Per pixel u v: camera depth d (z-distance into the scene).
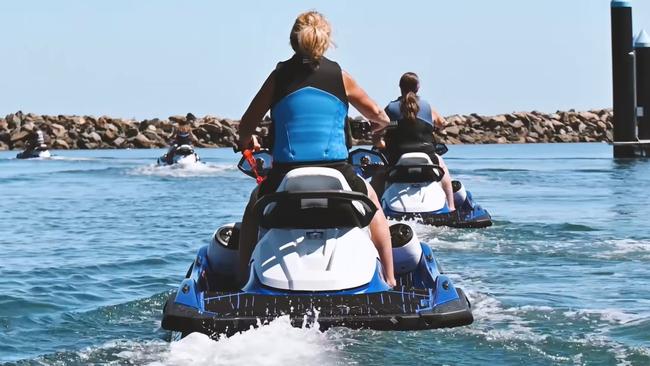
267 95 12.05
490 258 17.89
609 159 62.31
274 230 11.51
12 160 78.94
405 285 13.03
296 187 11.22
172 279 16.91
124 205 33.44
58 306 14.32
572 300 13.65
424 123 22.66
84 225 26.69
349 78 12.14
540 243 19.75
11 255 20.33
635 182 40.31
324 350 9.68
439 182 22.25
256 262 11.34
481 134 120.19
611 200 31.66
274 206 11.43
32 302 14.62
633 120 59.22
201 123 124.12
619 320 11.65
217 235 13.06
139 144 118.88
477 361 9.65
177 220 27.72
